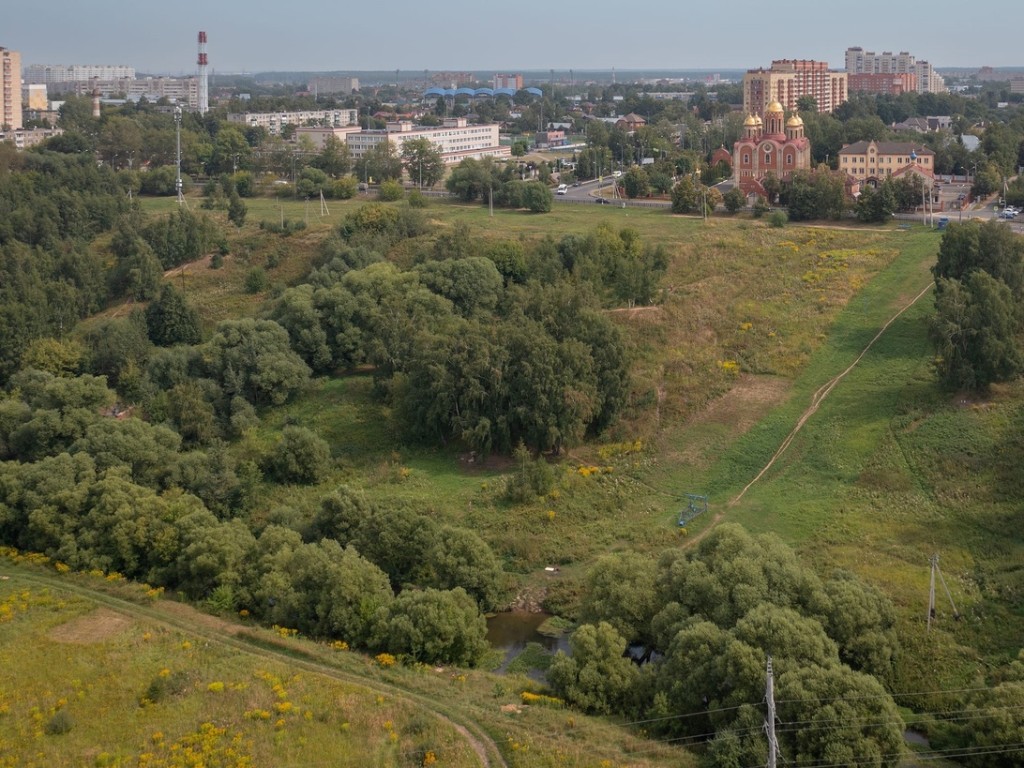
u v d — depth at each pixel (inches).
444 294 7165.4
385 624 3846.0
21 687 3513.8
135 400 6496.1
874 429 5531.5
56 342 7037.4
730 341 6668.3
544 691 3609.7
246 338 6496.1
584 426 5664.4
